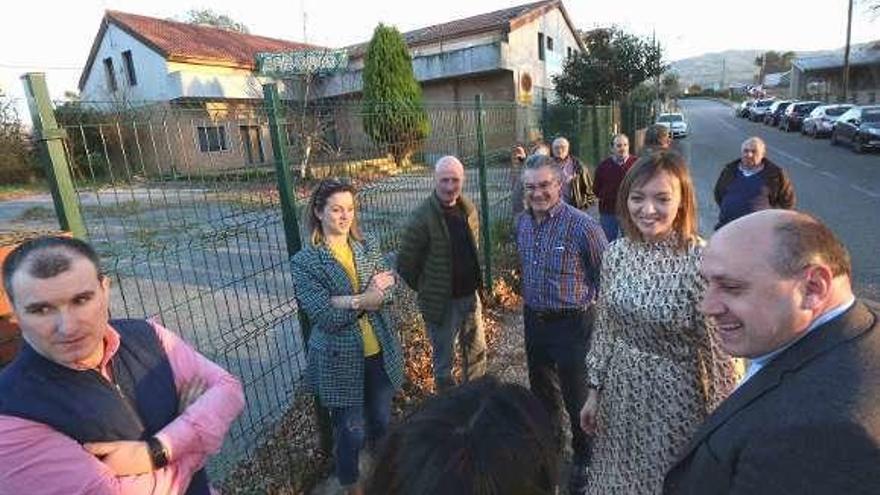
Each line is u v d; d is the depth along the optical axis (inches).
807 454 39.3
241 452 127.4
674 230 83.1
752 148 203.0
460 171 145.2
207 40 1146.7
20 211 476.4
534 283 120.5
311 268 110.5
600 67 954.7
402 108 169.0
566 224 116.4
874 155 722.8
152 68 1029.8
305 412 143.0
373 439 121.7
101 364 61.1
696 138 1150.3
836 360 42.0
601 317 94.0
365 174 153.8
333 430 125.8
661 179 80.4
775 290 45.8
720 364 81.1
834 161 682.2
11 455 52.4
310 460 130.8
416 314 196.5
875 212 373.4
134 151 90.7
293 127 131.0
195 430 63.9
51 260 53.2
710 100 3179.1
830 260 45.3
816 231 45.9
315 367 114.6
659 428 85.8
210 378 70.7
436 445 35.1
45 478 53.2
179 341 71.0
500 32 959.6
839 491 37.5
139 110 91.5
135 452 58.6
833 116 979.3
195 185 101.3
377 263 119.6
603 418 94.6
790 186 203.9
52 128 76.9
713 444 48.8
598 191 256.2
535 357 125.8
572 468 126.5
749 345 48.5
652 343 85.6
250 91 899.4
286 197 117.8
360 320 114.8
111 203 89.4
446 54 926.4
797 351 45.5
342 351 111.9
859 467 37.0
